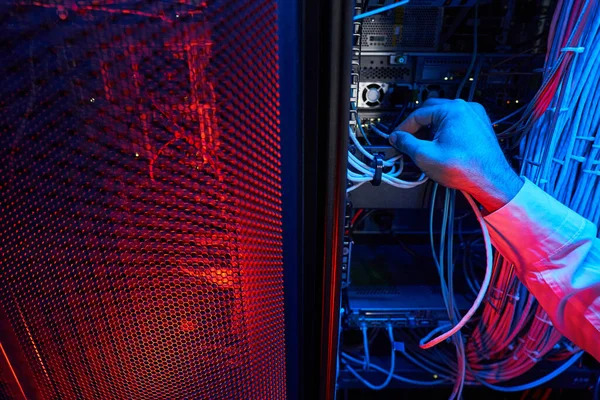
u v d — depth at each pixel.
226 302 0.55
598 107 0.70
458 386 0.99
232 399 0.63
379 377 1.08
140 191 0.46
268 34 0.43
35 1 0.38
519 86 0.91
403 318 0.97
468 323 1.06
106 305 0.52
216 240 0.50
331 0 0.43
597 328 0.60
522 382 1.06
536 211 0.60
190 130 0.44
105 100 0.42
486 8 0.88
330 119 0.47
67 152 0.43
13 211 0.46
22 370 0.57
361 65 0.89
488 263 0.64
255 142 0.47
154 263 0.50
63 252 0.49
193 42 0.41
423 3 0.82
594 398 1.03
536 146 0.77
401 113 0.86
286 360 0.64
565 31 0.69
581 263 0.61
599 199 0.75
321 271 0.59
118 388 0.59
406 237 1.21
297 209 0.53
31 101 0.41
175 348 0.57
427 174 0.64
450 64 0.89
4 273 0.50
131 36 0.40
